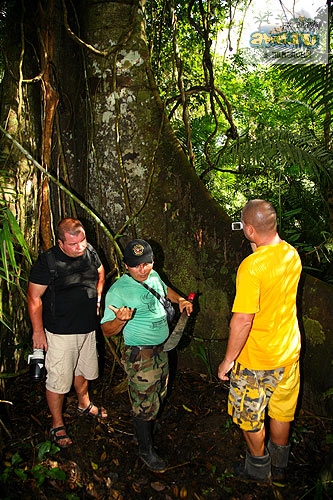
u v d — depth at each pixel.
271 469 2.76
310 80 4.12
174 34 3.98
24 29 3.60
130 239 3.74
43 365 2.72
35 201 3.62
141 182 3.67
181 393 3.53
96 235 3.87
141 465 2.87
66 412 3.19
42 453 2.68
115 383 3.59
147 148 3.63
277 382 2.47
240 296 2.28
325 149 4.24
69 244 2.62
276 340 2.39
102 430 3.09
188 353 3.80
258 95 7.10
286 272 2.33
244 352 2.45
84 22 3.65
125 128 3.61
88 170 3.79
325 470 2.61
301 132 4.98
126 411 3.31
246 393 2.47
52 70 3.62
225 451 2.99
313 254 4.45
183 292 3.72
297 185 5.29
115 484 2.73
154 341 2.67
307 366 3.27
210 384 3.62
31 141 3.62
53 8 3.38
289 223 5.03
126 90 3.57
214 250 3.60
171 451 3.00
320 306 3.21
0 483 2.48
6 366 3.45
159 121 3.66
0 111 3.57
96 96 3.62
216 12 5.45
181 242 3.69
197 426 3.19
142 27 3.67
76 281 2.73
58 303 2.71
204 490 2.72
